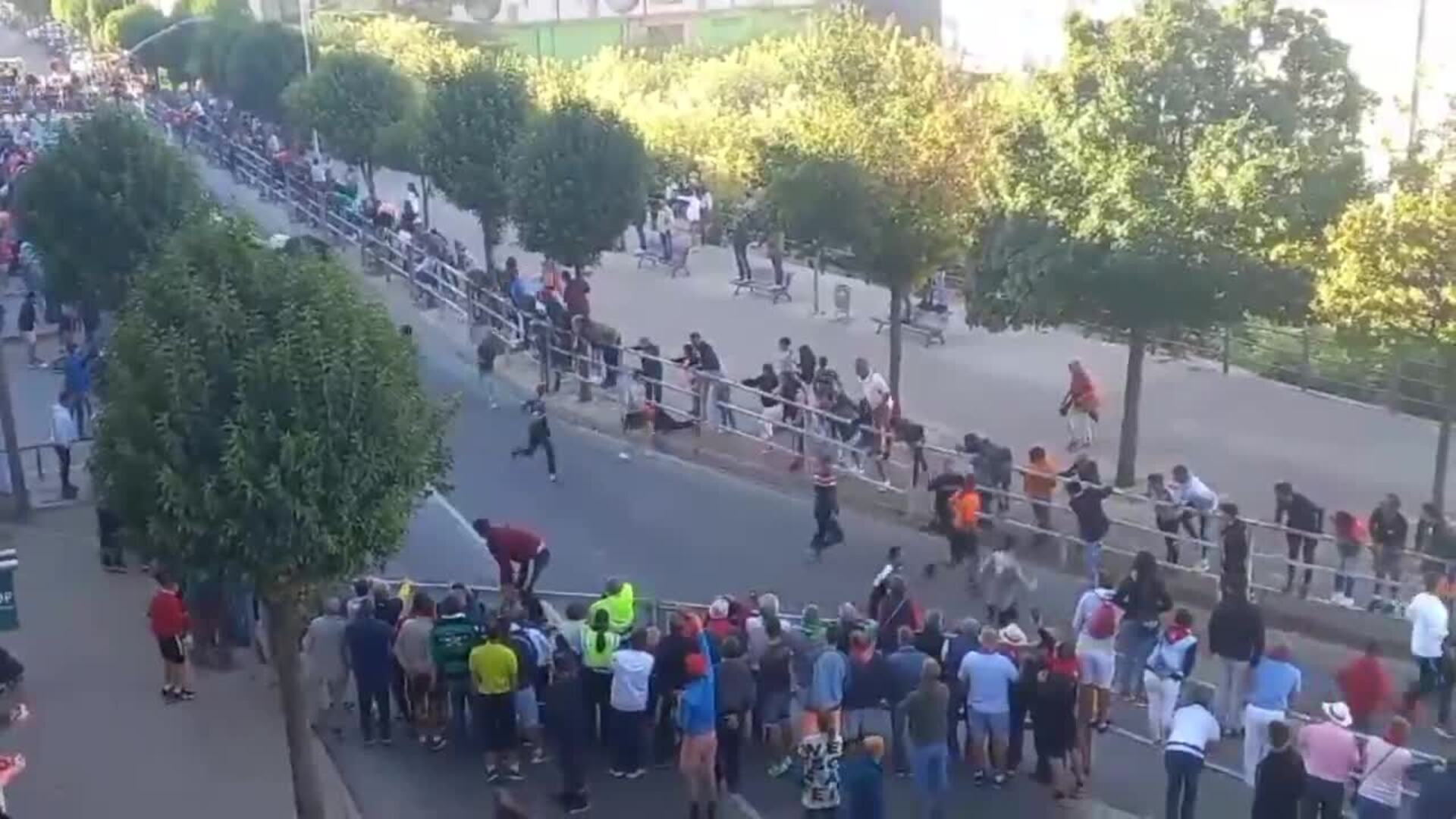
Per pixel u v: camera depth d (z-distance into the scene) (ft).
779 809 50.57
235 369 42.73
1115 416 94.99
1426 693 57.82
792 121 96.58
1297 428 92.22
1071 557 72.69
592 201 101.76
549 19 281.95
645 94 195.21
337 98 151.33
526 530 66.44
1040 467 75.20
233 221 46.55
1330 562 71.82
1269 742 45.39
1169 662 53.26
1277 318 76.59
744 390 91.50
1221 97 74.79
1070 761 50.96
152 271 45.93
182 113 200.13
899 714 51.55
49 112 209.46
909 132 88.02
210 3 221.66
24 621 66.95
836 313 117.91
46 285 92.07
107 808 51.55
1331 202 74.18
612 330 100.01
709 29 286.25
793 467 84.17
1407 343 72.28
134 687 60.80
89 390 85.35
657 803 51.08
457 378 100.42
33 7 404.77
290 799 52.03
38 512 79.77
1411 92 102.63
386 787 52.75
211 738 56.59
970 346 110.52
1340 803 45.21
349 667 56.59
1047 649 51.21
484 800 51.62
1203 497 71.00
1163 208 74.79
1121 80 75.05
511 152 109.29
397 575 70.54
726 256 139.95
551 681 52.44
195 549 43.21
